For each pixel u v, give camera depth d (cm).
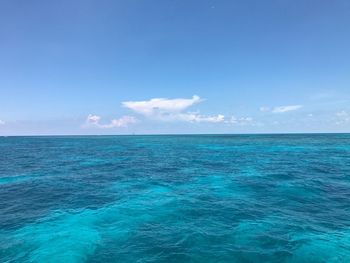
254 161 3350
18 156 4266
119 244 900
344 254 823
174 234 982
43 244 901
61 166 3019
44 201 1479
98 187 1856
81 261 786
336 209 1301
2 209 1327
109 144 8362
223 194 1611
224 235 972
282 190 1700
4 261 787
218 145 7119
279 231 1009
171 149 5847
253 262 782
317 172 2403
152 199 1492
